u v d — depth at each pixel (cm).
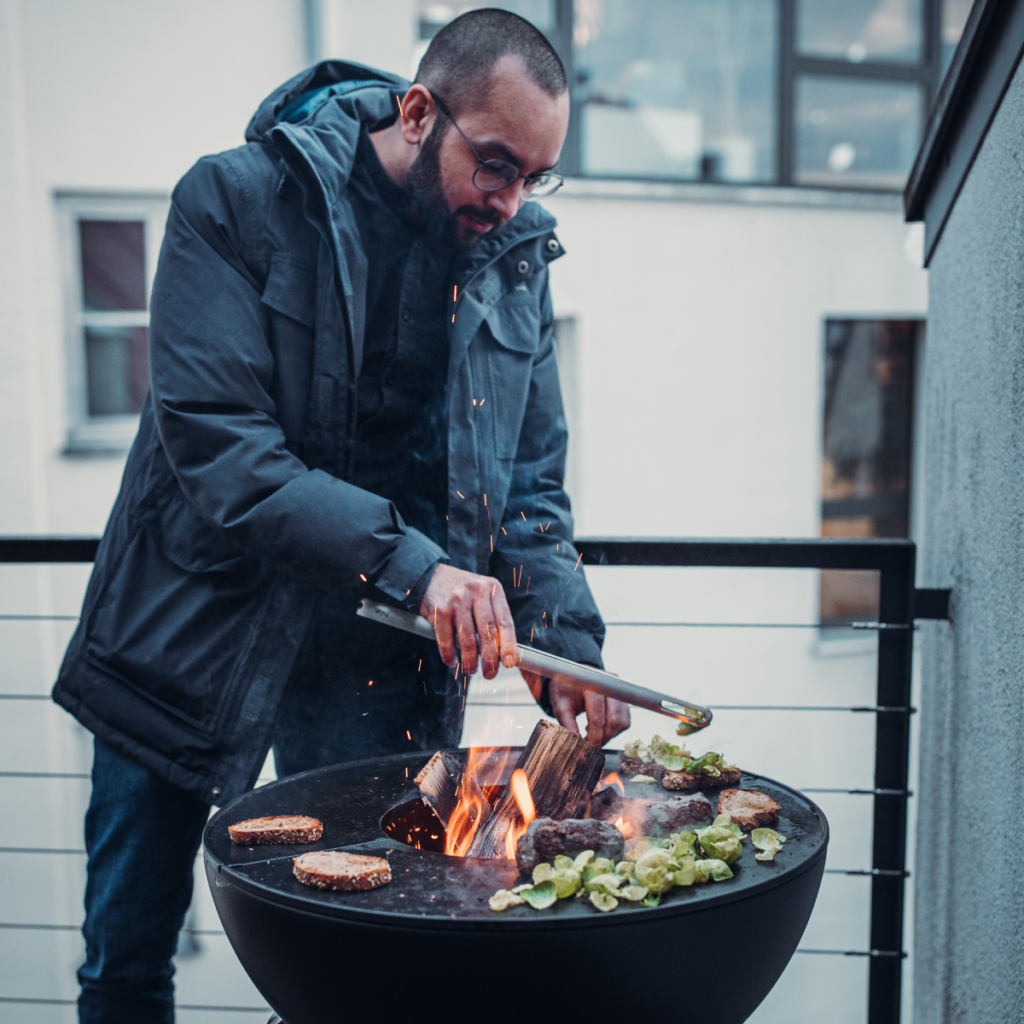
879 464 499
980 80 130
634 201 421
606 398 427
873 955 142
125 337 376
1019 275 116
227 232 116
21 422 351
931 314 160
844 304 457
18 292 343
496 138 112
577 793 104
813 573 441
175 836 125
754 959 86
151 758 120
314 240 120
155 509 122
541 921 75
